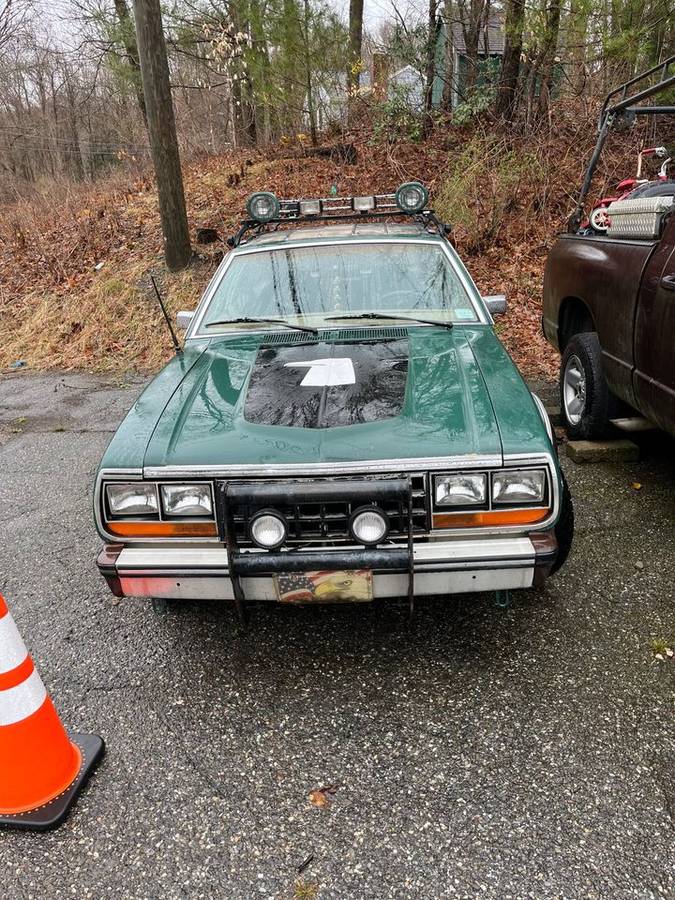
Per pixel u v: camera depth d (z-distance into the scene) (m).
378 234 3.90
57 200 13.91
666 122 10.30
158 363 7.96
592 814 2.04
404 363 2.90
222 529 2.37
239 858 1.97
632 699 2.47
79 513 4.29
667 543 3.49
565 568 3.30
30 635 3.04
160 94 8.53
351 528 2.27
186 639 2.95
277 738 2.39
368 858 1.95
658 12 9.09
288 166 12.61
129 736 2.44
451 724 2.40
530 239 9.25
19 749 2.08
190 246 9.38
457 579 2.38
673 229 3.37
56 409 6.63
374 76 14.20
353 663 2.73
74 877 1.95
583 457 4.51
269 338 3.34
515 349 7.19
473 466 2.28
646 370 3.60
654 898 1.80
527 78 11.11
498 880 1.87
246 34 13.20
